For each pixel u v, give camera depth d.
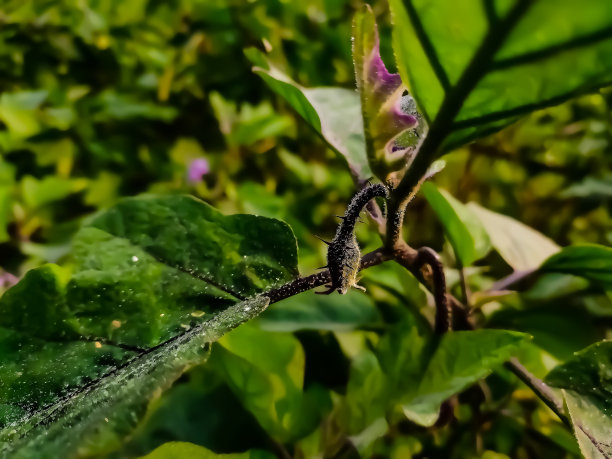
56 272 0.20
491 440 0.30
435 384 0.22
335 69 0.57
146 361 0.19
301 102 0.23
